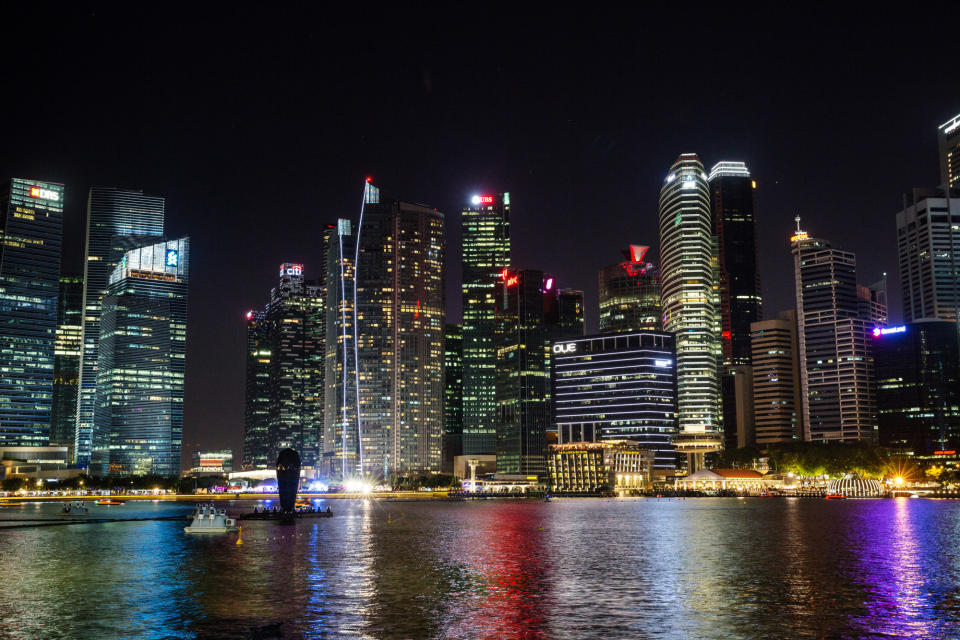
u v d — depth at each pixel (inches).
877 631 2407.7
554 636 2359.7
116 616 2669.8
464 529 6894.7
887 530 6412.4
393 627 2485.2
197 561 4256.9
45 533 6348.4
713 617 2623.0
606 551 4798.2
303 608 2807.6
